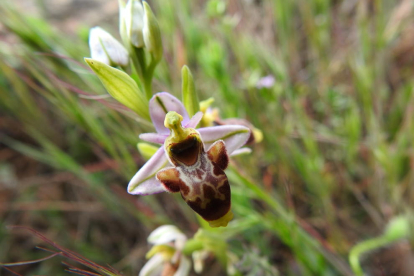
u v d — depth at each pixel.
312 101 0.17
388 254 0.14
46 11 0.20
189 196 0.07
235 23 0.15
